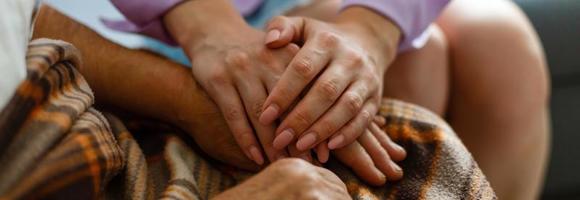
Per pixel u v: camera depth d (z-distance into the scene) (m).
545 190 1.17
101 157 0.63
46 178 0.59
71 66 0.69
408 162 0.74
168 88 0.75
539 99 0.93
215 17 0.79
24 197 0.58
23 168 0.59
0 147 0.59
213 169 0.76
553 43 1.12
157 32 0.83
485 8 0.96
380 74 0.78
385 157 0.73
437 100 0.92
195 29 0.79
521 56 0.92
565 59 1.12
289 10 0.94
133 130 0.79
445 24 0.96
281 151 0.72
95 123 0.66
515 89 0.92
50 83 0.64
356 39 0.78
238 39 0.76
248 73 0.73
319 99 0.71
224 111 0.74
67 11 0.94
